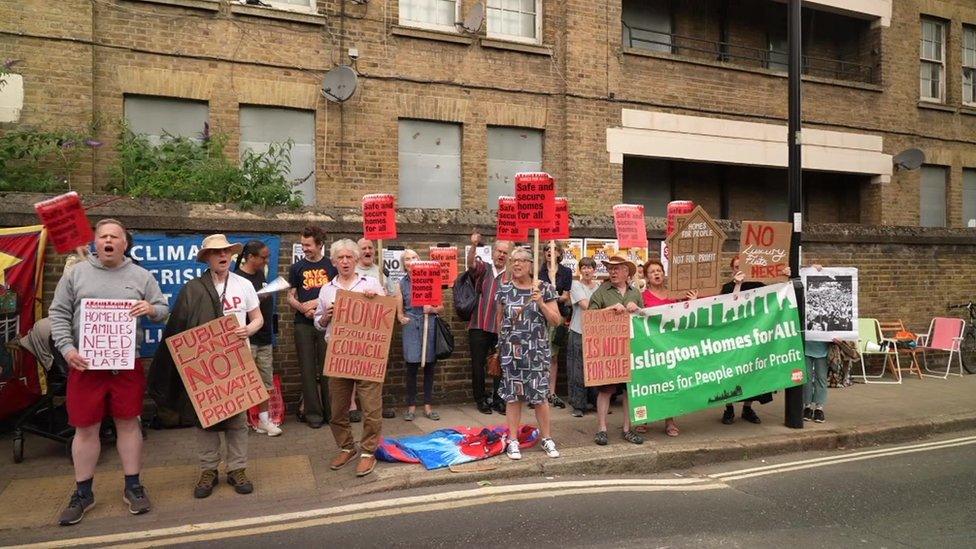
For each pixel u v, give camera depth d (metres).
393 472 5.75
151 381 5.20
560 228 7.75
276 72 9.82
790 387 7.60
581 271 7.84
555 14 11.63
